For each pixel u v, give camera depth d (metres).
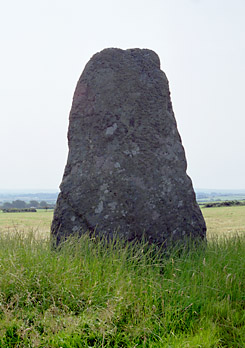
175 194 4.98
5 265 3.70
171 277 3.89
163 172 4.97
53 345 2.79
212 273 3.86
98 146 4.96
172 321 3.17
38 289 3.47
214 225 9.30
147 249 4.68
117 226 4.70
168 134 5.15
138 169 4.89
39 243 4.51
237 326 3.21
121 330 3.04
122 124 5.00
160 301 3.42
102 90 5.11
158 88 5.25
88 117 5.09
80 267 3.79
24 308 3.27
